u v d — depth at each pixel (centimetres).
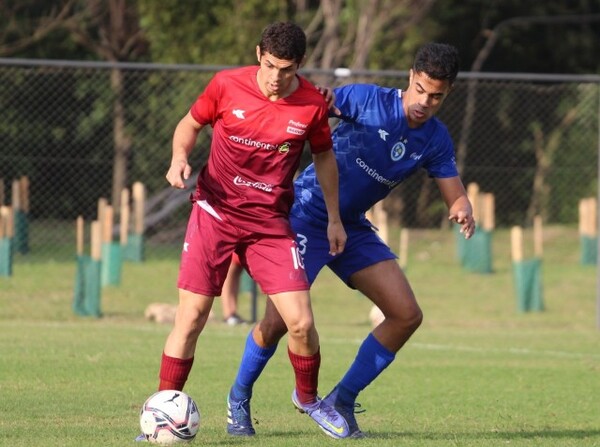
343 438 2170
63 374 3120
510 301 6269
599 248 5109
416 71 2150
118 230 7900
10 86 7606
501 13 12194
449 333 4841
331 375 3312
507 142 9906
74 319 4919
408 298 2211
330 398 2247
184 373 2086
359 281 2239
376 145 2208
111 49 9794
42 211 7994
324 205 2239
